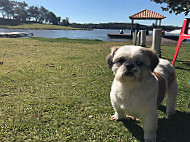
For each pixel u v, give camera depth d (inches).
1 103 29.7
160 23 225.8
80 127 23.9
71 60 64.9
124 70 18.3
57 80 42.1
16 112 27.0
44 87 37.4
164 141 21.4
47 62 60.2
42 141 21.1
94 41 146.1
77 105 29.8
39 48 93.7
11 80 40.9
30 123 24.4
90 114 27.0
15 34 235.0
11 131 22.5
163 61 26.6
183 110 29.2
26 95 33.3
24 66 53.6
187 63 62.9
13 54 73.4
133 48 20.1
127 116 26.7
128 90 19.4
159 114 28.0
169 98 26.8
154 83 20.1
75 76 45.6
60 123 24.6
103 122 25.1
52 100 31.4
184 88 38.1
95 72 49.2
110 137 22.1
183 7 60.9
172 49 104.5
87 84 39.9
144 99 19.1
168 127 24.4
